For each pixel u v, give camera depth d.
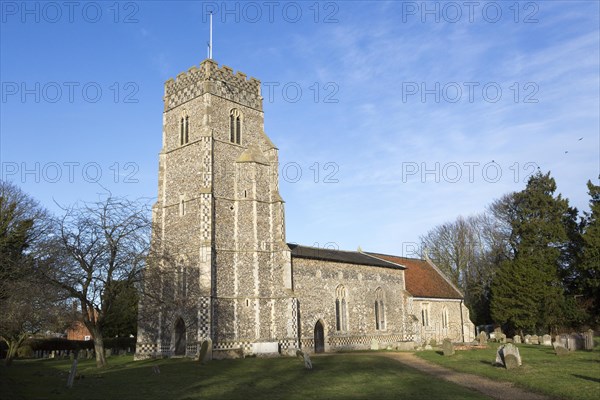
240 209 40.69
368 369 26.55
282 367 27.88
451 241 74.06
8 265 32.91
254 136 44.12
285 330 39.56
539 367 25.20
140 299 36.66
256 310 39.25
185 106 43.00
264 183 42.44
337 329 44.72
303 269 43.06
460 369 26.55
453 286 61.22
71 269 29.83
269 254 41.16
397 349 45.94
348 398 17.67
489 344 46.69
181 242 40.16
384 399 17.52
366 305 48.22
